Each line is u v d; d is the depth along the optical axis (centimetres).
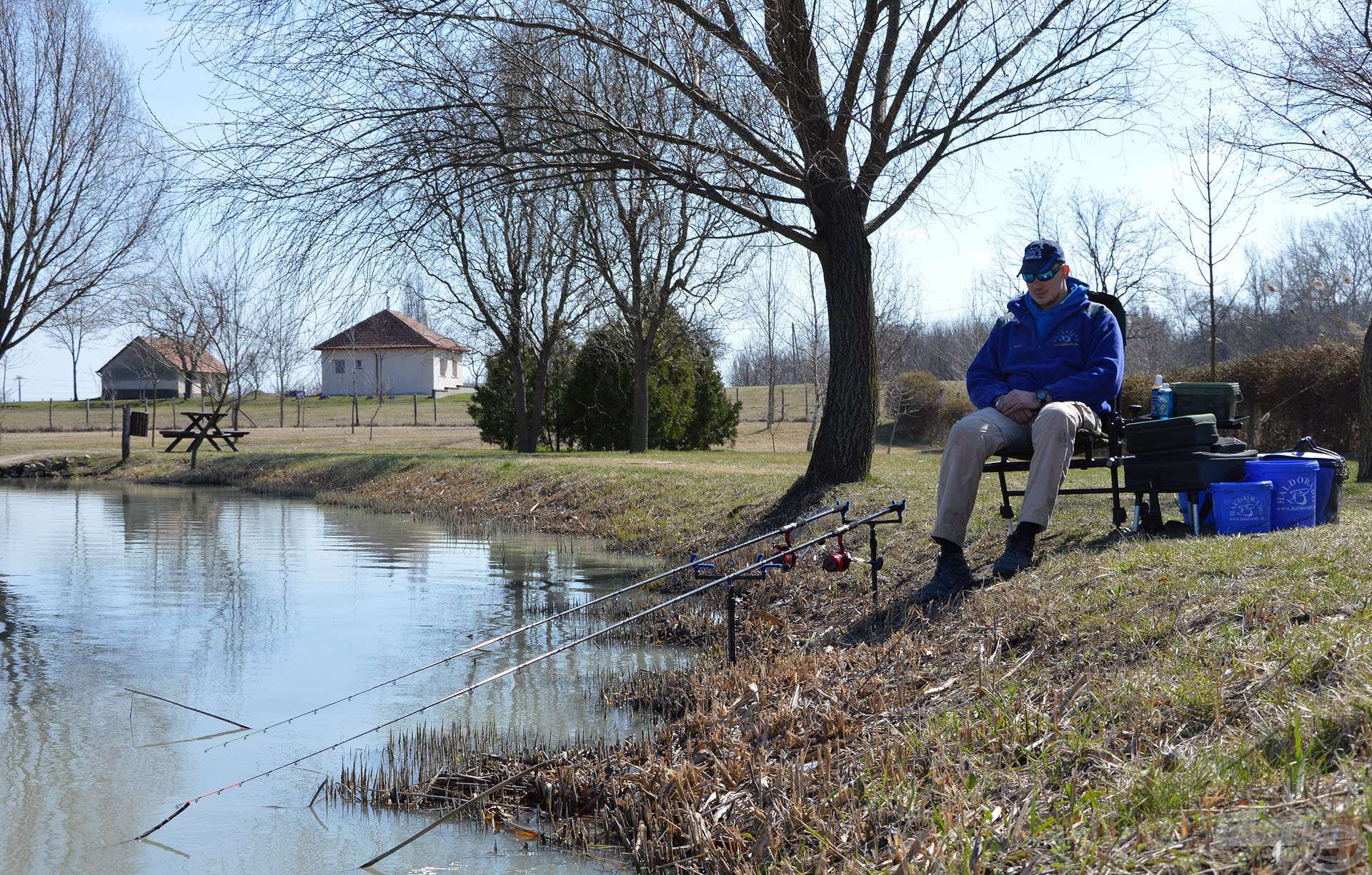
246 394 4278
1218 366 2120
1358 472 1431
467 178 1003
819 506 1130
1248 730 348
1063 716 406
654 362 2902
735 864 378
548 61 1040
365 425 4500
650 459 2158
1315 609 446
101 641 816
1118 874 277
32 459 2808
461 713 612
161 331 3253
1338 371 1956
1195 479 659
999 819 337
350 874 407
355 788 496
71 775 522
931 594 629
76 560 1255
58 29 2920
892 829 354
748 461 2069
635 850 413
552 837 439
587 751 521
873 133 1174
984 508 905
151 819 465
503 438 3055
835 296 1204
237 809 474
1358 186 1427
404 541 1423
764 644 709
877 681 517
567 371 3034
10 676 711
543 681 679
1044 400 627
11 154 2944
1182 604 495
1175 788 318
